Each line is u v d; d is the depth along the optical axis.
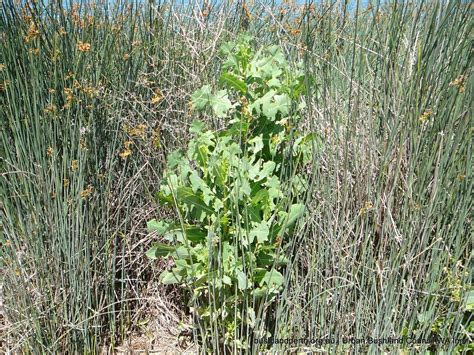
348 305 2.01
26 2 2.28
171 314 2.48
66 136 2.20
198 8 2.72
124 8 2.75
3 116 2.32
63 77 2.34
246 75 2.09
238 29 2.87
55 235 2.15
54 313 2.14
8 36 2.29
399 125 2.06
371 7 2.22
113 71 2.57
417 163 2.04
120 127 2.51
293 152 2.15
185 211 2.25
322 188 2.10
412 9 2.19
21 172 2.10
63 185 2.23
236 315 2.04
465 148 1.96
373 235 1.98
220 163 1.98
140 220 2.51
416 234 1.96
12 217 2.20
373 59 2.38
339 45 2.51
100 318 2.35
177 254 2.08
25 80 2.18
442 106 1.92
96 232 2.31
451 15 1.99
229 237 2.09
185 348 2.38
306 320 2.11
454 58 1.93
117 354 2.35
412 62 2.18
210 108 2.51
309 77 2.09
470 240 2.01
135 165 2.46
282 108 2.00
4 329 2.20
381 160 2.06
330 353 2.01
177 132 2.58
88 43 2.36
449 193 1.96
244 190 1.92
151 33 2.75
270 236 2.06
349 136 2.16
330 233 2.05
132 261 2.44
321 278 2.02
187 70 2.61
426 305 1.89
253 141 2.05
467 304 1.91
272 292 2.08
